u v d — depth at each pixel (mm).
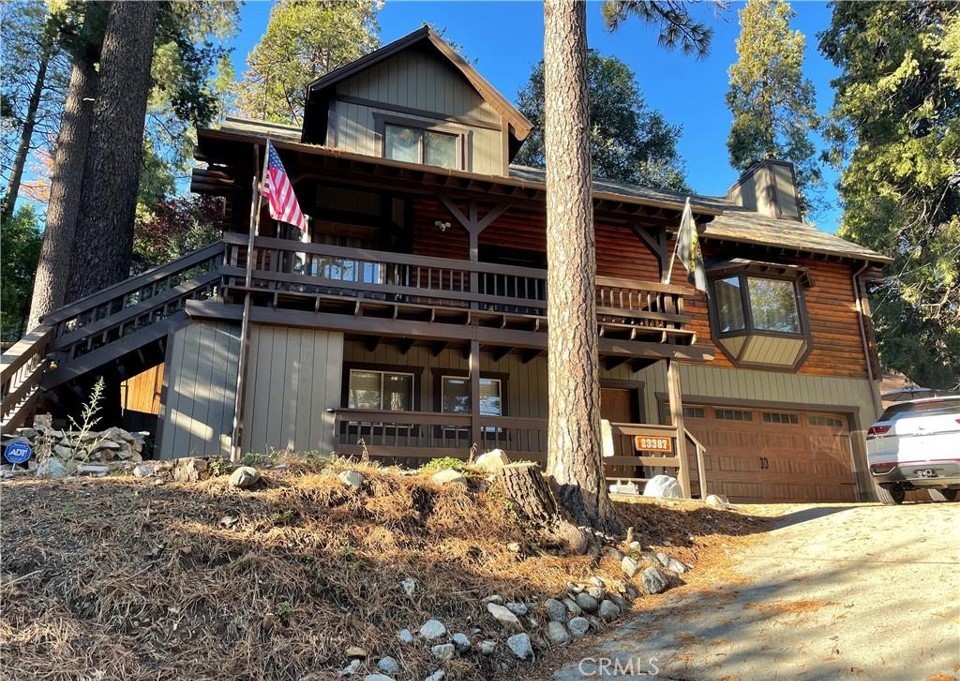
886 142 20922
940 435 7949
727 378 13641
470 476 5863
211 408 8797
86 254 11031
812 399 14102
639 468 12414
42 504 4352
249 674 3258
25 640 3092
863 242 21188
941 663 3244
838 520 6840
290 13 29688
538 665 3914
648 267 13688
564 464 6316
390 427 11070
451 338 9891
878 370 14828
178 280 13000
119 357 8828
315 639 3594
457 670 3656
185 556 3953
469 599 4324
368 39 31438
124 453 7270
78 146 14883
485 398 11867
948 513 6336
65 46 15047
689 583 5301
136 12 12281
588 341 6676
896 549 5305
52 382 8438
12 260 18172
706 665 3650
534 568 4953
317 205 11555
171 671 3139
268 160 8844
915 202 20953
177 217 23953
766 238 14500
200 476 5105
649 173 29734
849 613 4055
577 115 7375
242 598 3732
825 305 14945
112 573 3652
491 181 10406
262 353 9078
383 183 10352
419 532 4957
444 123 12617
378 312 9719
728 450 13352
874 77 21375
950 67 17812
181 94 18234
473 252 10352
